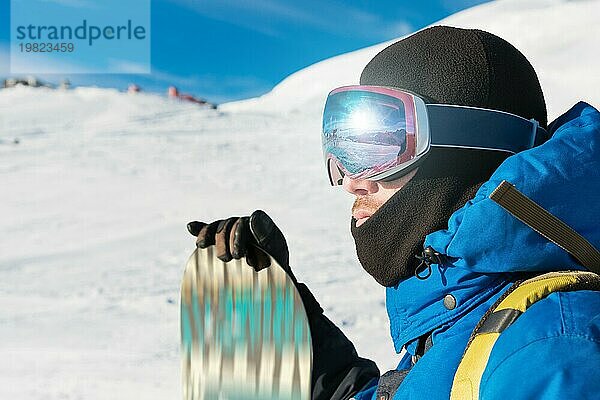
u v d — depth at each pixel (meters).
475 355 0.97
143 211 15.79
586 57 44.19
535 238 1.04
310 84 70.88
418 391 1.09
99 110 35.66
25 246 13.13
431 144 1.19
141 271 11.11
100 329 8.05
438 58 1.22
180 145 24.48
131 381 6.34
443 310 1.16
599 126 1.10
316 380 1.58
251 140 25.36
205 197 17.14
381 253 1.23
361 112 1.25
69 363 6.84
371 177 1.24
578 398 0.86
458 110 1.20
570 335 0.90
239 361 1.44
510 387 0.90
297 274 10.27
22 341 7.62
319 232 13.60
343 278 9.98
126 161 21.78
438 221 1.21
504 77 1.22
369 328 7.56
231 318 1.46
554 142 1.07
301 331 1.39
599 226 1.04
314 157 22.12
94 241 13.34
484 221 1.04
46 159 22.20
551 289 0.97
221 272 1.48
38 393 6.07
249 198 17.03
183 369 1.52
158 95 39.78
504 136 1.20
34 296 9.73
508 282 1.12
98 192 17.75
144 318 8.51
